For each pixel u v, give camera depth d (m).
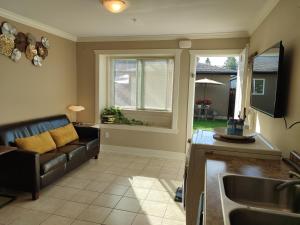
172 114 4.39
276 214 0.97
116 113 4.82
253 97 2.76
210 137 2.19
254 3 2.56
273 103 1.92
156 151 4.53
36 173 2.65
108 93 5.04
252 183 1.36
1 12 2.99
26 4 2.77
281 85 1.92
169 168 3.87
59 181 3.25
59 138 3.58
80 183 3.20
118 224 2.30
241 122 2.15
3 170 2.75
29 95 3.58
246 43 3.88
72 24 3.63
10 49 3.19
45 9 2.94
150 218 2.42
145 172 3.67
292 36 1.85
